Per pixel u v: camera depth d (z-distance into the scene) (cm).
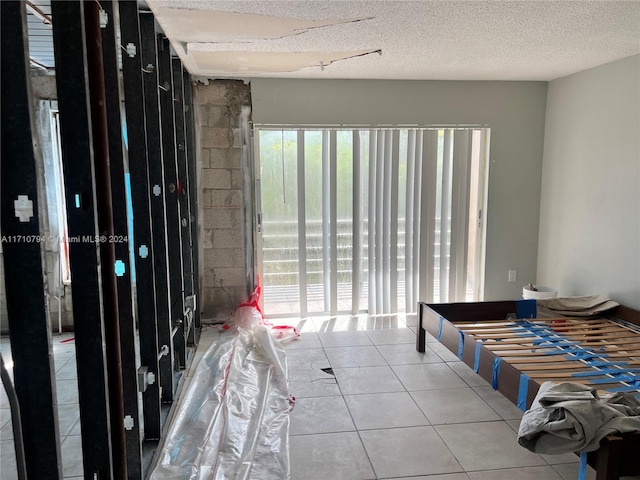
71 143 144
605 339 311
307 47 311
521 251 461
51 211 380
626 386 243
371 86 416
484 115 435
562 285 428
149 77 235
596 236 383
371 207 429
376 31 279
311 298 439
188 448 220
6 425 246
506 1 232
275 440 232
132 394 187
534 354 285
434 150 430
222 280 423
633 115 342
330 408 269
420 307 349
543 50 326
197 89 399
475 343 270
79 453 225
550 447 176
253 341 361
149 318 220
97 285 150
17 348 128
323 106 413
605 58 350
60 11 138
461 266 449
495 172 446
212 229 416
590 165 387
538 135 446
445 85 425
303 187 418
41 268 126
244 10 239
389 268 441
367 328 409
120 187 177
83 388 155
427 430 246
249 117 407
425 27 272
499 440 237
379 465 216
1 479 201
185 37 286
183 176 345
